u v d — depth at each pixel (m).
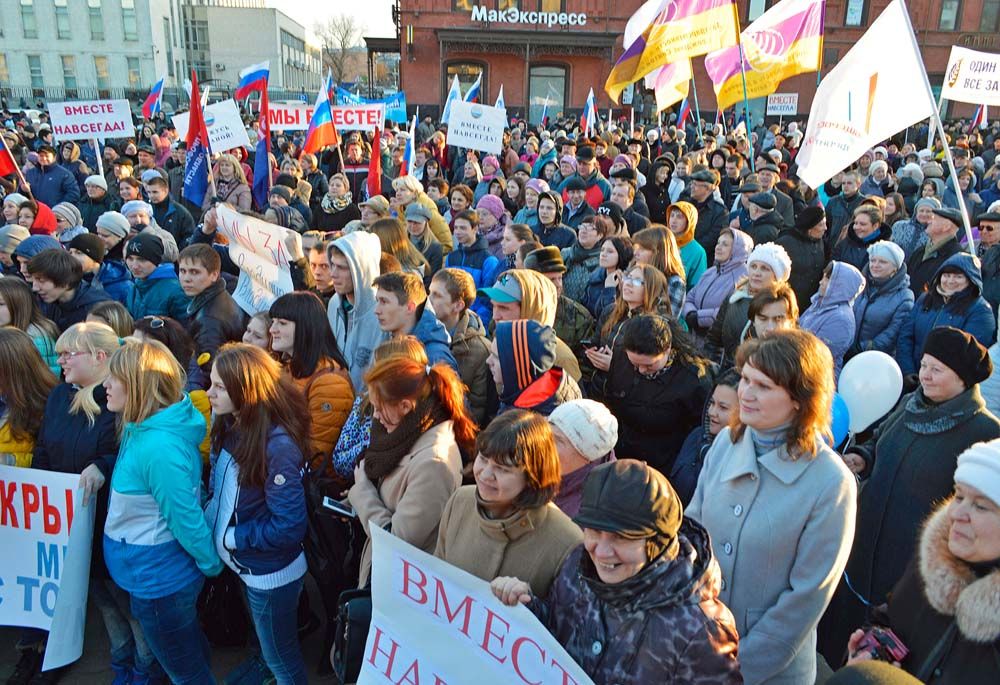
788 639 2.32
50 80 50.41
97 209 9.38
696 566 1.90
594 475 1.90
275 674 3.16
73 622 3.20
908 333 5.05
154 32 52.03
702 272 6.29
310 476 3.26
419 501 2.68
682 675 1.83
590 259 5.82
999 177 11.02
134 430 2.92
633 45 8.45
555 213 7.20
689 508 2.66
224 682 3.37
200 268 4.54
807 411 2.33
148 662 3.34
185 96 47.38
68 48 50.22
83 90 50.88
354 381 4.23
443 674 2.33
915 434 2.98
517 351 3.28
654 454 3.77
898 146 18.70
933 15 35.84
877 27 5.38
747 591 2.41
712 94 35.53
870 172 10.75
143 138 17.28
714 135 17.34
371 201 7.09
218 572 3.09
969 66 7.96
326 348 3.66
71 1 49.53
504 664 2.18
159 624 2.99
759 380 2.34
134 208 6.74
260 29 62.78
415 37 35.16
